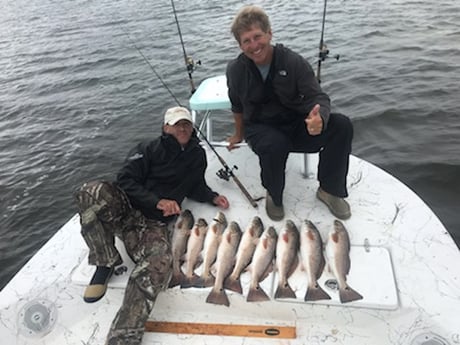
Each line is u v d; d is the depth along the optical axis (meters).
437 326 1.97
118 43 12.12
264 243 2.44
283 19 11.59
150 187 2.70
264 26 2.29
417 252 2.33
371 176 2.97
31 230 4.86
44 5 22.48
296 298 2.14
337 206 2.64
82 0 22.50
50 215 5.07
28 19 18.48
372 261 2.28
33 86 9.68
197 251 2.49
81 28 15.06
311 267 2.28
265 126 2.63
